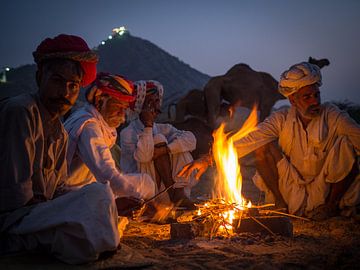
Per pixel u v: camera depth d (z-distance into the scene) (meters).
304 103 4.72
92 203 3.16
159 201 5.11
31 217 3.20
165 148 5.10
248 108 19.50
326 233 4.26
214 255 3.48
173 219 4.69
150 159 5.08
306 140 4.84
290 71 4.73
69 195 3.21
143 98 5.09
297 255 3.46
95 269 3.05
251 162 10.70
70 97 3.50
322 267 3.22
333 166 4.67
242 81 19.61
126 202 3.80
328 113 4.80
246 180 8.45
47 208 3.20
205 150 11.61
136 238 4.00
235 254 3.53
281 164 4.96
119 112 4.38
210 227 4.15
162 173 5.11
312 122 4.82
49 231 3.18
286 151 5.04
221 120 18.84
